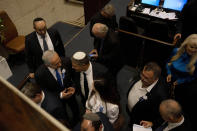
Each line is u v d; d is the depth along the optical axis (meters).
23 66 4.34
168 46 3.15
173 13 4.11
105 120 1.82
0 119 0.76
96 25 2.78
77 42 4.81
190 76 2.57
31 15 5.64
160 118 2.12
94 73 2.31
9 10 5.05
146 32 3.35
